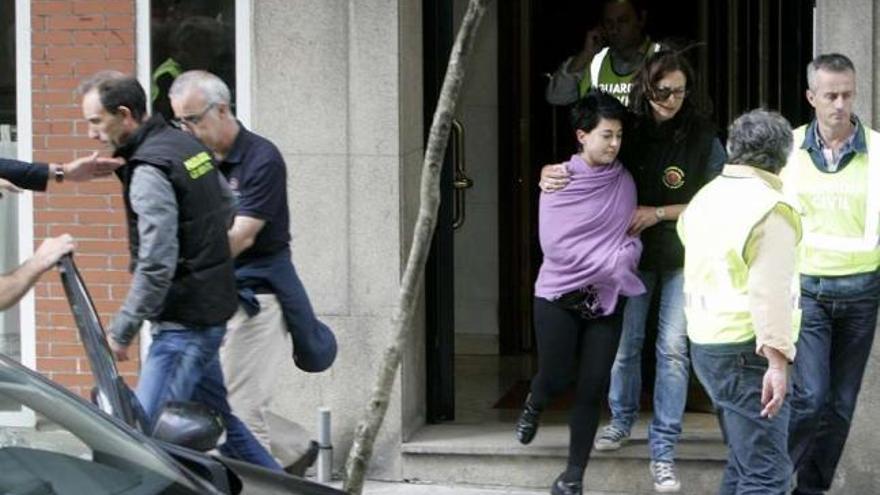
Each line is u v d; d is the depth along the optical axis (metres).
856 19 8.16
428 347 9.06
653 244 8.20
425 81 9.01
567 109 10.48
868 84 8.17
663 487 8.20
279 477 5.42
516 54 10.45
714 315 6.84
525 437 8.38
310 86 8.54
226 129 7.45
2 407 5.14
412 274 6.07
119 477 4.98
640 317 8.41
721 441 8.61
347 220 8.57
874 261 7.66
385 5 8.45
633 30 8.86
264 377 7.64
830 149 7.67
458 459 8.57
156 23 8.92
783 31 8.80
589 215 7.91
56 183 8.38
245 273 7.54
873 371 8.22
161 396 6.98
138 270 6.83
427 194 5.98
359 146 8.53
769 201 6.71
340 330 8.62
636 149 8.12
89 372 9.09
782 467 6.88
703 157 8.11
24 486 4.85
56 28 8.97
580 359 8.06
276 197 7.53
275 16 8.55
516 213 10.52
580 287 7.93
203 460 5.37
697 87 9.12
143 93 7.01
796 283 6.81
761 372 6.82
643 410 9.37
